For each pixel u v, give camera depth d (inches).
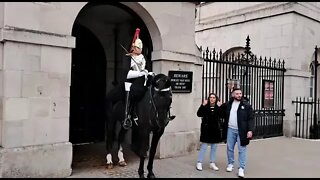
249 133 237.6
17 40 204.1
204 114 257.1
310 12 488.7
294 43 463.2
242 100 248.8
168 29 296.0
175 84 299.9
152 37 300.0
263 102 427.8
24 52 209.5
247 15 520.7
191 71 315.9
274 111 448.5
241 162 240.4
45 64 219.3
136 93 217.9
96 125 380.5
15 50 205.6
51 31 222.4
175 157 299.0
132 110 226.7
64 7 228.7
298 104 468.4
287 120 458.0
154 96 206.2
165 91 203.6
